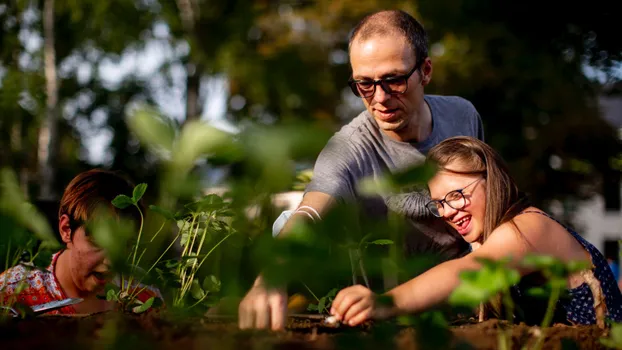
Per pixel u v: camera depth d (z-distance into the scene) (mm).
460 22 13727
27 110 18578
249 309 1384
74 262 1805
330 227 651
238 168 573
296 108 18375
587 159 15086
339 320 1457
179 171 587
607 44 12469
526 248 1824
